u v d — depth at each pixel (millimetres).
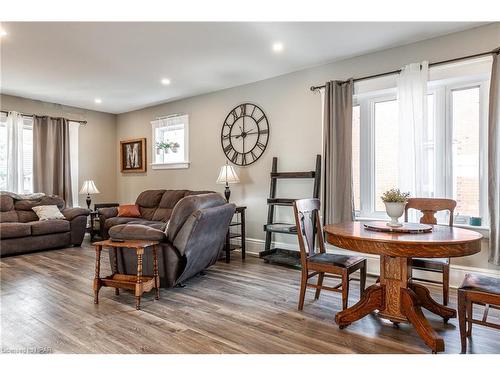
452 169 3426
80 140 6461
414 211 3355
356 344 2131
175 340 2180
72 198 6168
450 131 3434
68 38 3291
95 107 6453
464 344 2006
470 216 3311
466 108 3357
